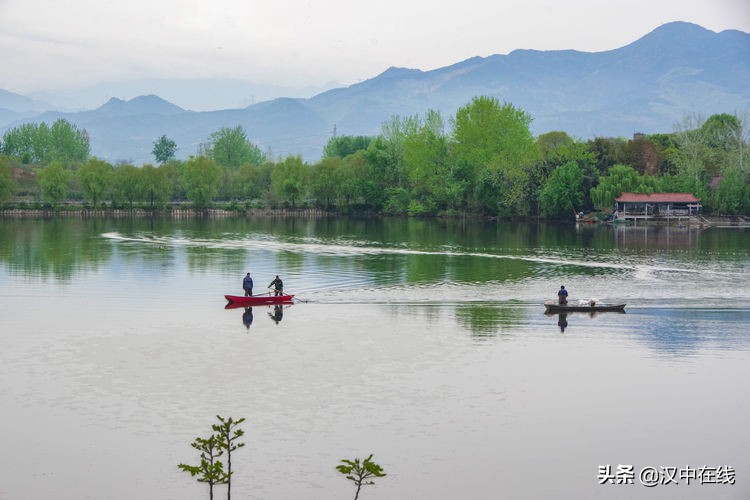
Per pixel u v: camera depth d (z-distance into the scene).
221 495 33.84
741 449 38.62
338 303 72.19
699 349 55.56
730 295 76.38
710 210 187.25
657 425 41.31
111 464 36.62
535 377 48.94
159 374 49.16
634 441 39.41
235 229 159.50
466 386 47.09
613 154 199.75
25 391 45.84
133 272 91.81
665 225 174.50
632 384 47.59
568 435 40.06
